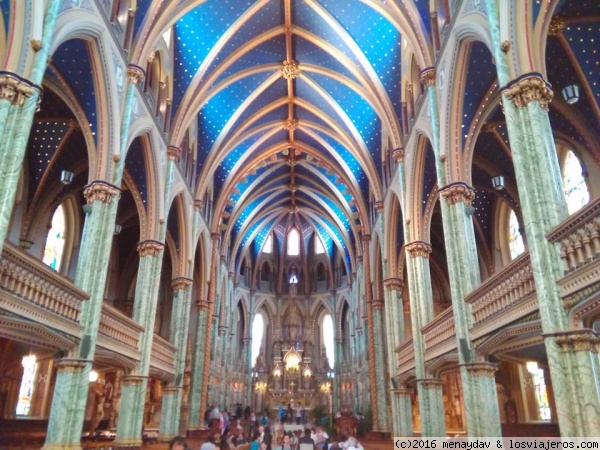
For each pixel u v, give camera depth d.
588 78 13.30
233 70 22.61
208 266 28.09
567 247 8.00
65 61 13.20
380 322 26.84
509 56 9.73
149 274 17.81
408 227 18.94
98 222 13.17
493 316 10.88
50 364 20.48
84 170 18.88
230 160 29.00
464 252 13.06
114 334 14.58
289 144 30.22
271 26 21.47
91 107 13.95
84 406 11.75
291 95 26.17
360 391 34.09
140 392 16.22
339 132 26.36
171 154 19.80
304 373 42.31
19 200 17.58
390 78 20.62
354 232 33.56
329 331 44.34
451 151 14.13
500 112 16.20
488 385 11.86
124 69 14.96
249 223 37.97
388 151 23.62
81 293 12.09
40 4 9.72
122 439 15.44
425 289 17.72
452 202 13.77
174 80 20.39
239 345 41.81
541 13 9.82
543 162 8.70
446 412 25.17
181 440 6.08
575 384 7.54
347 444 11.88
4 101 8.93
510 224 21.83
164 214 19.03
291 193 37.81
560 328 7.85
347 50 21.17
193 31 19.77
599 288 7.23
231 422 26.45
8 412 17.75
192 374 26.02
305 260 45.66
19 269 9.62
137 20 15.76
